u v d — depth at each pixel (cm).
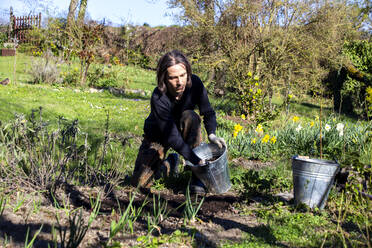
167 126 324
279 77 1073
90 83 1612
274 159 566
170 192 369
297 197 316
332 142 616
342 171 376
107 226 258
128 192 356
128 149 529
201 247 229
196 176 363
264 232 257
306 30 1091
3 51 2220
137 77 2106
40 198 296
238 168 488
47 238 227
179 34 1212
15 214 260
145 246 223
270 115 775
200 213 303
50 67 1517
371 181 316
